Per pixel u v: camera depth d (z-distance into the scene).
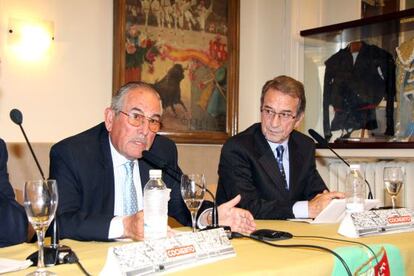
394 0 4.23
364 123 3.73
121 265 1.08
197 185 1.70
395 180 2.32
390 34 3.60
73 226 1.59
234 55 4.05
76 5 3.42
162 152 2.22
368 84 3.73
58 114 3.35
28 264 1.21
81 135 2.07
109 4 3.55
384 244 1.50
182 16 3.84
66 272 1.15
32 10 3.26
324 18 4.21
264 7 4.23
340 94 3.88
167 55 3.77
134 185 2.06
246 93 4.20
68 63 3.38
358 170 1.94
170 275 1.10
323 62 3.99
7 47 3.18
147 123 1.98
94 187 1.96
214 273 1.12
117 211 2.01
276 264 1.22
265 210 2.20
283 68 4.09
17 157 3.04
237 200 1.83
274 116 2.49
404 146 3.43
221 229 1.33
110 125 2.05
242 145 2.47
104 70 3.52
